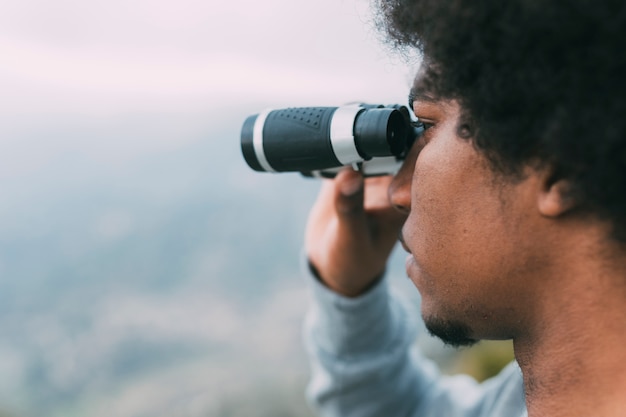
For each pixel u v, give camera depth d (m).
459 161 0.77
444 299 0.82
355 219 1.27
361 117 0.97
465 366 3.44
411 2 0.81
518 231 0.74
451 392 1.40
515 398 1.11
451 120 0.79
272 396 15.84
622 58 0.62
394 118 0.96
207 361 36.41
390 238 1.34
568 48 0.64
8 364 37.50
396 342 1.44
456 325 0.83
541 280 0.75
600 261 0.71
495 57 0.69
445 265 0.80
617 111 0.63
